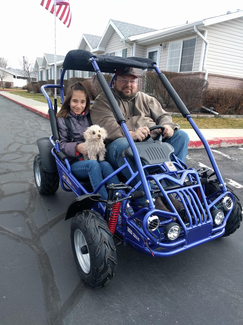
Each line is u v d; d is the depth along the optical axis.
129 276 2.12
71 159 2.72
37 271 2.12
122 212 2.04
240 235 2.79
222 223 2.13
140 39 12.84
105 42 16.14
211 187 2.46
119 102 2.94
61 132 2.84
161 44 12.55
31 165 4.55
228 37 11.23
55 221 2.86
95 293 1.93
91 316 1.73
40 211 3.05
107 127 2.74
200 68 10.84
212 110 10.53
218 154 5.80
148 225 1.75
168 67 12.48
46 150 3.05
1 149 5.42
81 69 3.17
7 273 2.07
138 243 1.95
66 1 8.64
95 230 1.83
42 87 3.19
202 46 10.60
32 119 9.24
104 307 1.81
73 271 2.15
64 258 2.29
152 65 2.83
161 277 2.12
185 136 2.68
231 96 10.48
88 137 2.48
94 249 1.78
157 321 1.72
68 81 15.27
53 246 2.44
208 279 2.12
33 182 3.86
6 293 1.88
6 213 2.97
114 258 1.81
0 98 19.34
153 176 2.01
